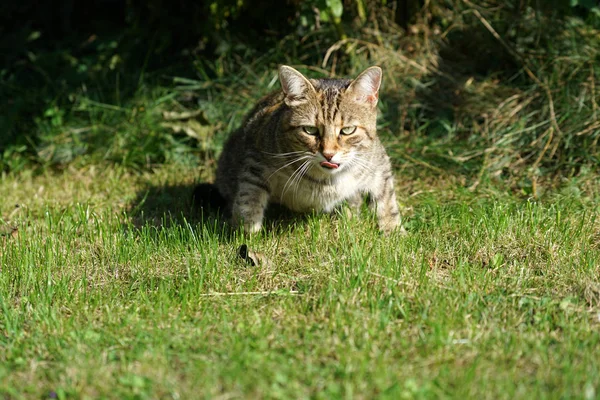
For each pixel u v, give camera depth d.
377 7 12.10
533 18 11.27
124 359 5.53
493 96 10.95
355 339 5.81
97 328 6.16
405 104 11.05
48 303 6.61
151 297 6.75
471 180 9.82
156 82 12.06
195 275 7.07
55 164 11.16
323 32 11.79
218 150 10.83
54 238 8.20
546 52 11.07
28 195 10.10
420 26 11.94
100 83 12.23
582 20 11.40
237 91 11.55
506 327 6.05
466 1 11.62
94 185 10.40
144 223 8.85
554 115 10.29
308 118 7.71
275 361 5.50
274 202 8.77
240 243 7.86
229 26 12.34
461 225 8.12
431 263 7.39
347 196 8.34
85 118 11.73
